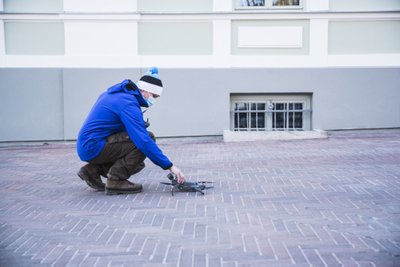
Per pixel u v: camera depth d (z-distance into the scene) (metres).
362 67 10.06
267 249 3.18
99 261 3.04
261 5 10.20
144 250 3.22
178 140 10.16
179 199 4.71
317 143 8.84
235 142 9.45
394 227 3.61
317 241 3.32
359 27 10.06
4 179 6.14
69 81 10.07
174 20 10.05
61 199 4.85
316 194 4.79
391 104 10.12
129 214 4.17
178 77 10.09
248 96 10.33
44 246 3.35
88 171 5.12
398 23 10.05
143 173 6.35
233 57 10.11
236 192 4.98
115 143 4.91
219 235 3.52
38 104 10.12
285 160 7.04
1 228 3.81
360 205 4.29
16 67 10.07
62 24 10.05
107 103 4.88
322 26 10.03
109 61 10.09
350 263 2.89
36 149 9.43
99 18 10.02
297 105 10.35
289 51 10.10
